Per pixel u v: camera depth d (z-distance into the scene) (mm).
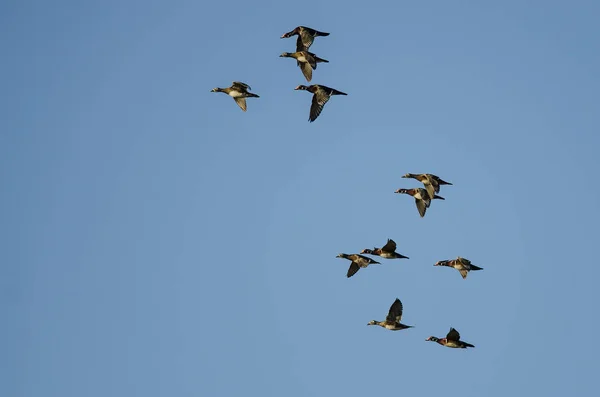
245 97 56562
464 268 57094
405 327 55844
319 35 54344
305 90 54062
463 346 53969
